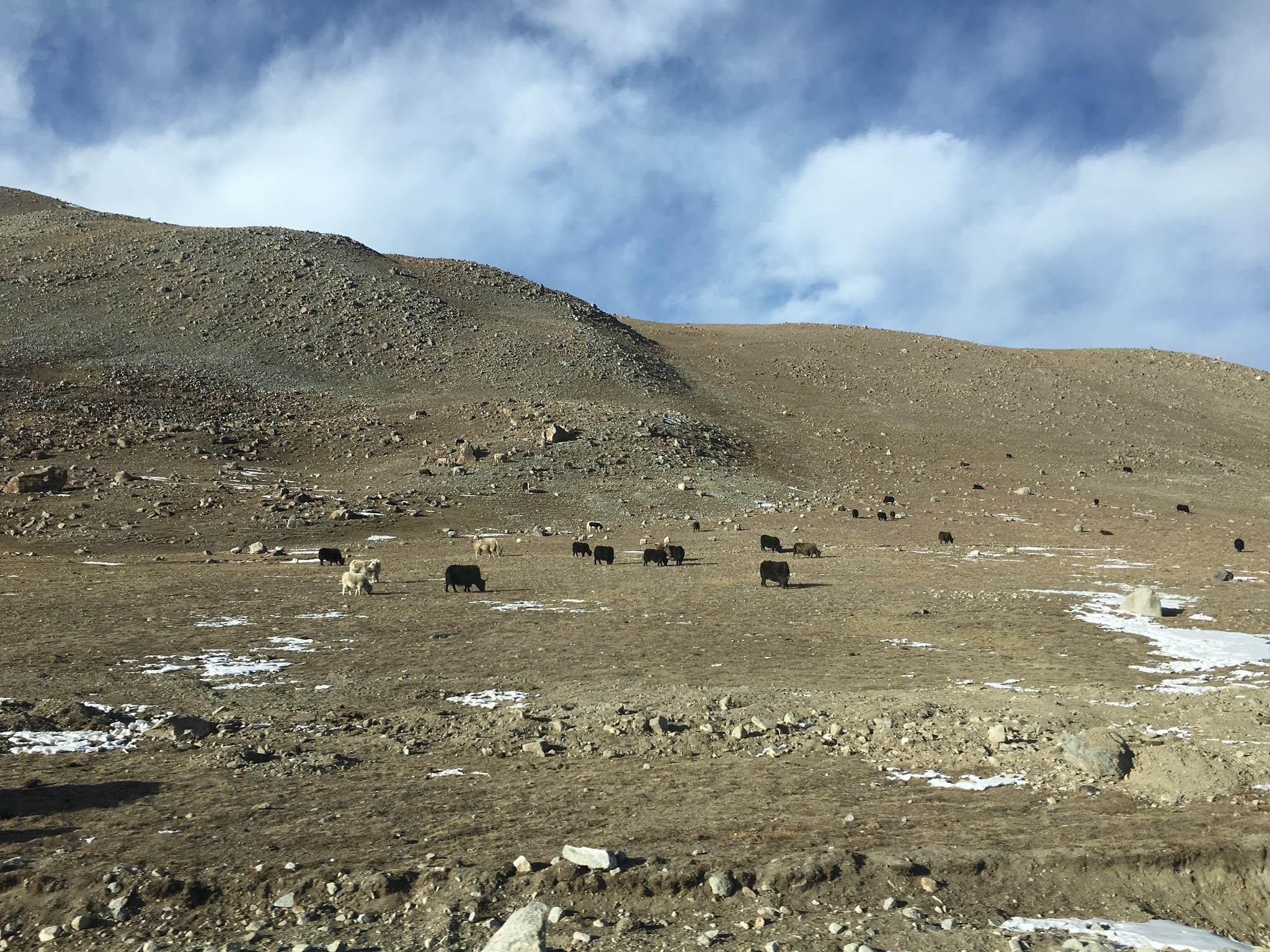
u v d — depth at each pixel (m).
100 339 92.19
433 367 98.44
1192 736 12.20
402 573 38.94
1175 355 141.62
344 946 6.60
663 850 8.49
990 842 8.67
